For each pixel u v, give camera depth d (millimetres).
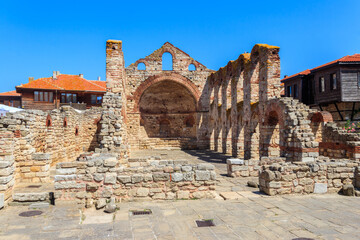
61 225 6879
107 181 9031
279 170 10359
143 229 6699
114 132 18797
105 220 7336
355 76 27766
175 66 36375
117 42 22938
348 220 7348
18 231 6461
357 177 10742
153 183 9414
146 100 39781
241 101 24984
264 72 20125
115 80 22672
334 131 16953
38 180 12391
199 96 36469
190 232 6512
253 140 22297
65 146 21953
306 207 8594
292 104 16984
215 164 20703
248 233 6441
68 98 42562
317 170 10570
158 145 35875
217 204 8938
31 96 40562
